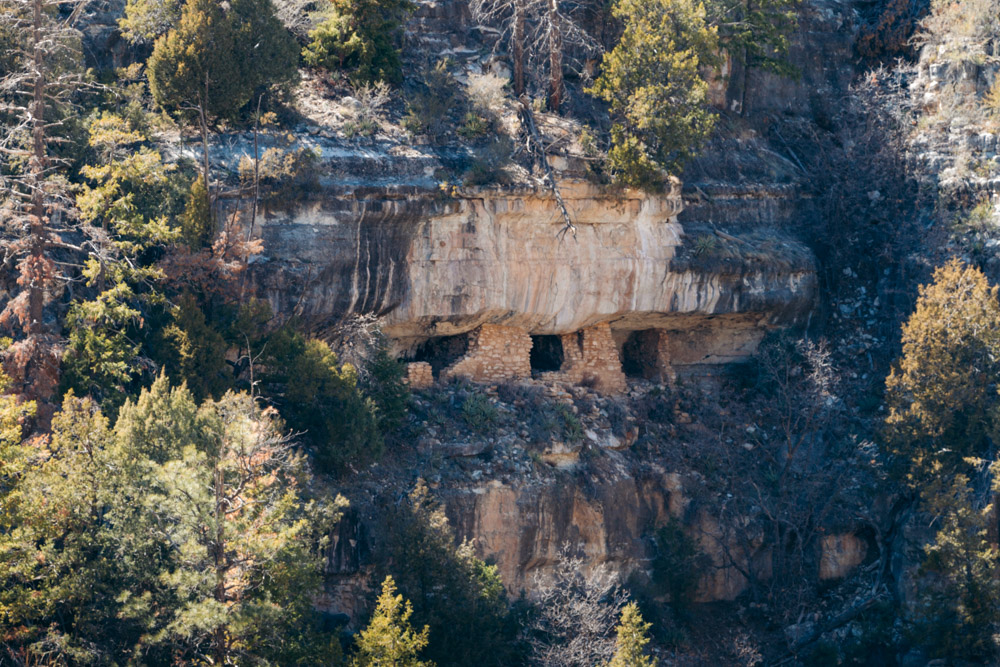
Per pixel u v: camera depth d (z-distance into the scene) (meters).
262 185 49.47
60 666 34.69
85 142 49.03
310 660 37.34
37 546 36.59
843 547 55.47
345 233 50.81
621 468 54.78
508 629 44.72
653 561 54.22
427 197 52.34
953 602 48.62
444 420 51.31
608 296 56.81
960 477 49.91
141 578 35.72
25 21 48.34
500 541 50.19
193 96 50.72
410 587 42.62
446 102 56.09
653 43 56.53
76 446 37.16
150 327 45.75
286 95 53.94
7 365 42.19
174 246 46.28
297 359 45.38
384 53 57.75
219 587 35.47
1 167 47.31
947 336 53.00
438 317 53.56
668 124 55.41
